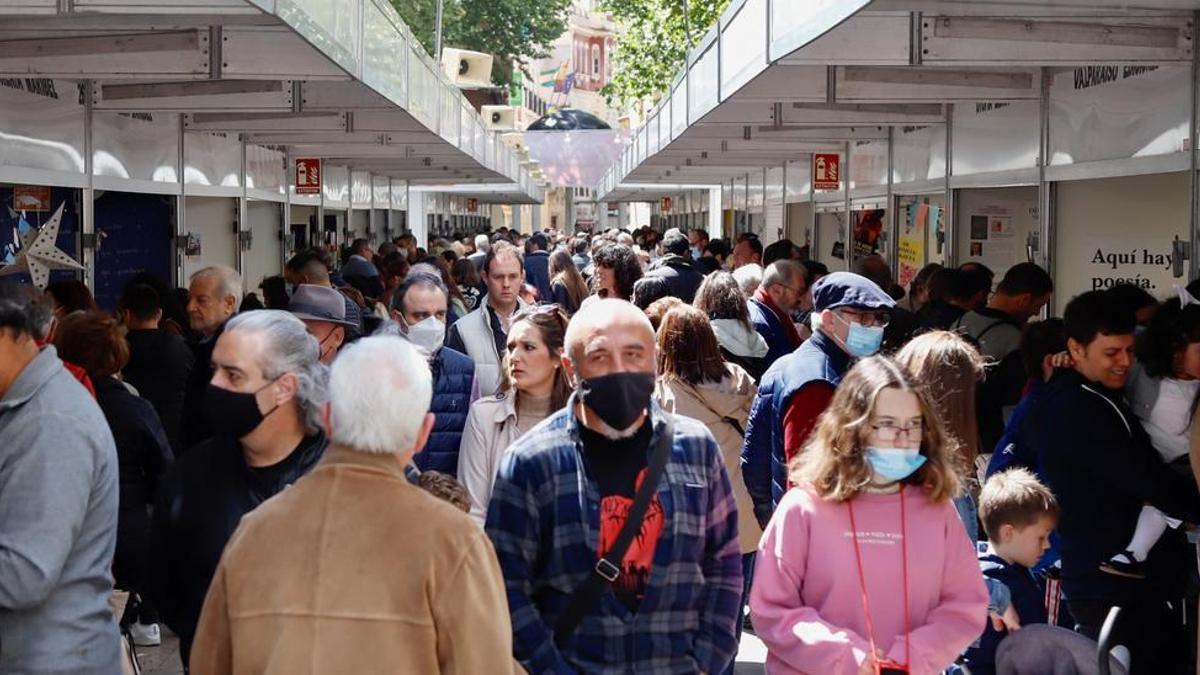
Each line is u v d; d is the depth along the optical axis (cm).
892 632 400
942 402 527
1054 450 527
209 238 1485
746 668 724
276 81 1059
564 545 376
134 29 815
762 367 747
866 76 983
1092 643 432
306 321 608
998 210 1170
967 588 407
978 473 673
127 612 611
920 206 1315
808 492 410
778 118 1230
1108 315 521
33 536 392
